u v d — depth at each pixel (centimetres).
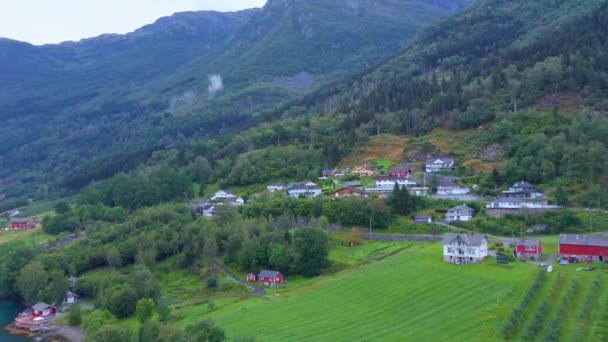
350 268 18162
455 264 16288
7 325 18712
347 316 14125
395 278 15925
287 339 13162
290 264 19212
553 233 19712
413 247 19175
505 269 15162
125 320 17075
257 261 19950
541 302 12444
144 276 18462
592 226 19438
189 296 18450
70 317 18038
